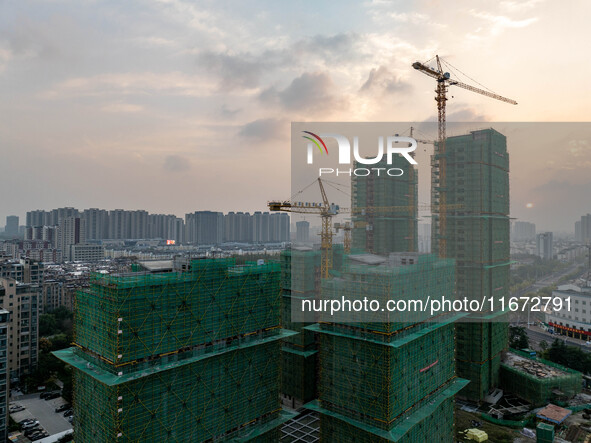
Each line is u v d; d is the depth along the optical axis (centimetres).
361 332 9038
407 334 9169
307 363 13588
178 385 7050
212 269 7775
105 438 6462
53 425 11838
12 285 14962
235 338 8225
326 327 9719
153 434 6681
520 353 16875
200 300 7525
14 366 14888
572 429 11650
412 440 8975
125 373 6400
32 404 13262
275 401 8931
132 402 6425
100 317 6725
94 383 6762
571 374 13988
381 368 8550
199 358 7312
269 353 8825
